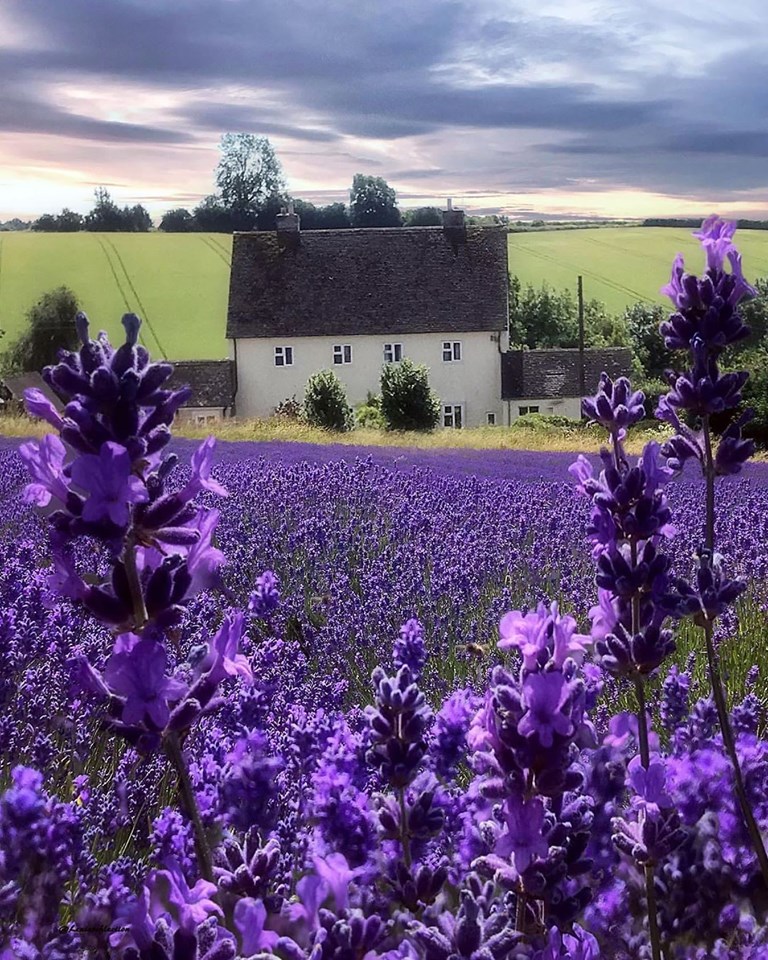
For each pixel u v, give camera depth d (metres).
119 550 1.44
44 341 69.12
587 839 1.76
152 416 1.45
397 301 50.56
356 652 5.33
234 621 1.53
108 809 2.93
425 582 6.41
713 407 2.36
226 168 101.69
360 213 104.38
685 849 2.24
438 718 2.54
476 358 50.22
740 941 2.12
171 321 71.31
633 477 2.03
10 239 85.31
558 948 1.49
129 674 1.41
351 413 43.19
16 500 9.00
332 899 1.46
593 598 5.98
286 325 50.19
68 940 1.82
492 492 11.00
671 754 2.81
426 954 1.36
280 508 9.12
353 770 2.29
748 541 6.82
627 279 83.62
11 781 3.14
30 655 4.04
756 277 75.06
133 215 100.06
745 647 4.89
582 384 49.88
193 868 2.29
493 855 1.62
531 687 1.48
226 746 2.92
